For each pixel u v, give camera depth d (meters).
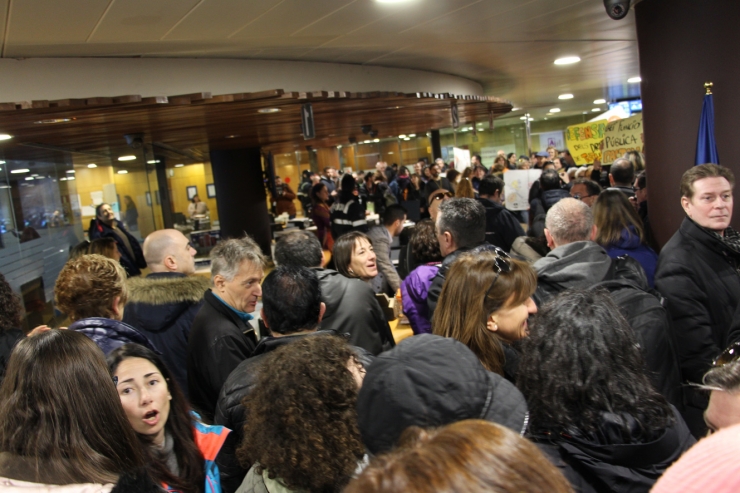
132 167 6.56
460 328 1.88
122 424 1.37
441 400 1.17
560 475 0.66
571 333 1.36
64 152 6.24
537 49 6.01
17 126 4.11
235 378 1.90
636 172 6.09
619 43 6.18
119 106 3.66
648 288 2.34
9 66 3.91
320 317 2.10
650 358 1.85
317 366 1.36
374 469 0.64
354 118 6.52
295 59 5.23
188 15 3.26
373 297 2.78
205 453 1.74
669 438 1.26
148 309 2.66
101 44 3.76
